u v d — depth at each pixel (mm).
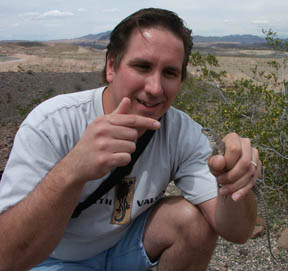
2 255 588
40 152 642
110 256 812
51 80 5203
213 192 723
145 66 622
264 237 1172
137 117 507
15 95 4027
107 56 707
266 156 1494
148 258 792
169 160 757
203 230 741
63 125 675
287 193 1397
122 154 505
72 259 784
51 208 553
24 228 565
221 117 1885
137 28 624
